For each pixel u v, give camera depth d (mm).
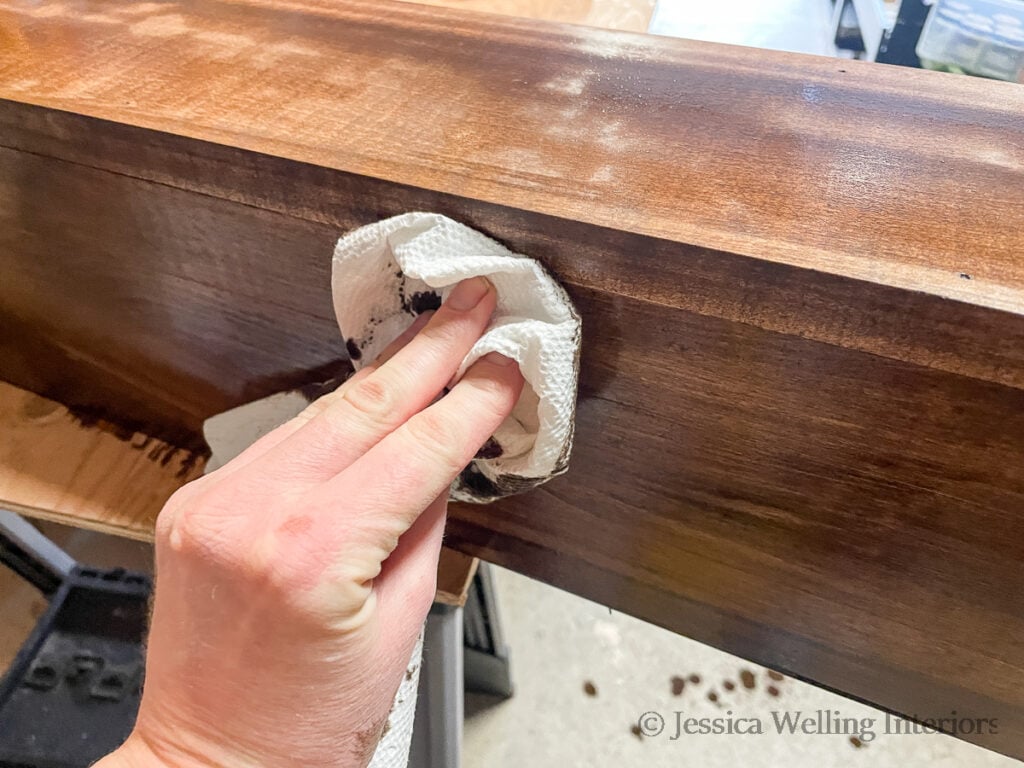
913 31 540
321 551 215
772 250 222
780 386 251
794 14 632
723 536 328
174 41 340
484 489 321
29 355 452
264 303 332
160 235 325
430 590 267
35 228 356
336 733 236
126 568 765
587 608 849
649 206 240
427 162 260
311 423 242
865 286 213
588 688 789
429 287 276
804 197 242
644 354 263
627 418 293
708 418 276
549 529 383
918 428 241
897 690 369
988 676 330
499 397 252
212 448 423
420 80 307
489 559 430
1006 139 269
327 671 225
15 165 327
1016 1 485
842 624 344
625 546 366
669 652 811
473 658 741
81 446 463
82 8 370
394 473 226
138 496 442
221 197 291
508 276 249
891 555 294
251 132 277
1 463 452
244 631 219
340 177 260
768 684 786
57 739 632
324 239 287
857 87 299
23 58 328
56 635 683
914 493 263
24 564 742
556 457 276
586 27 351
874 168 255
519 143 269
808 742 746
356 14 364
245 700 224
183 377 406
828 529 297
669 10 629
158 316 374
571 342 255
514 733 762
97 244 348
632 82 304
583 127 277
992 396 222
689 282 235
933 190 245
